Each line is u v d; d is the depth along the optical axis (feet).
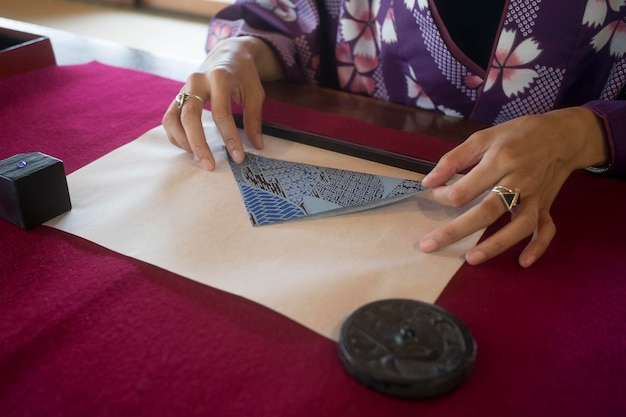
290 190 2.04
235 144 2.24
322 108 2.82
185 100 2.35
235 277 1.61
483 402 1.27
